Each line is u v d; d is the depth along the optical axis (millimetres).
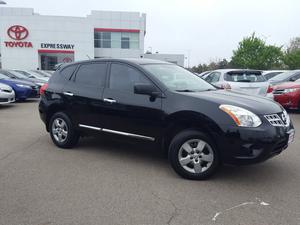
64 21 39938
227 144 4109
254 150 3998
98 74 5590
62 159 5402
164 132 4629
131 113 4930
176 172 4543
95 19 40969
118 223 3254
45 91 6328
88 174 4668
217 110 4195
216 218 3359
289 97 9992
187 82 5246
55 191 4035
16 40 39375
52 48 40125
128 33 41969
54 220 3312
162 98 4648
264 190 4086
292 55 39625
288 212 3490
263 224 3234
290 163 5176
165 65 5559
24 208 3570
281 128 4180
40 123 8742
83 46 40656
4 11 39844
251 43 40500
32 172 4734
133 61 5281
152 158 5480
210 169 4309
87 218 3354
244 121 4047
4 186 4188
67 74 6121
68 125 5922
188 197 3873
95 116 5449
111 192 4016
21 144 6414
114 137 5293
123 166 5043
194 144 4406
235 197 3877
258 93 9602
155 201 3762
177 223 3260
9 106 12500
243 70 9930
